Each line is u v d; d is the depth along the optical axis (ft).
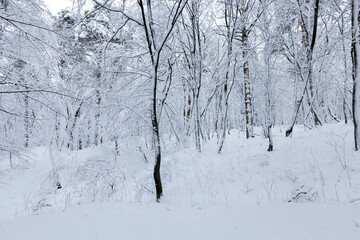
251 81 48.70
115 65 28.68
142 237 8.87
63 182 31.19
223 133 31.89
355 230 8.11
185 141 36.70
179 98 43.27
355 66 19.61
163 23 28.91
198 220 10.38
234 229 9.05
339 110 70.69
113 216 11.41
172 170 27.45
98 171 21.66
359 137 19.56
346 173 16.21
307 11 29.84
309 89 39.63
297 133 37.58
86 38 30.25
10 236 9.96
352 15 20.30
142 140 33.24
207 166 26.55
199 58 32.99
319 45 31.07
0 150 21.44
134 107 27.73
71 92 23.54
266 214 10.45
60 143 38.65
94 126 39.93
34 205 23.76
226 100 31.63
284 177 18.51
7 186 36.47
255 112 57.52
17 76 21.35
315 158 20.68
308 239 7.71
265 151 27.35
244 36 38.29
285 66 43.06
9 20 17.85
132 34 30.53
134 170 28.48
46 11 22.58
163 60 28.53
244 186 18.83
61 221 11.30
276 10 30.91
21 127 26.16
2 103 21.98
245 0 32.73
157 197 16.11
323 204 11.37
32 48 22.70
